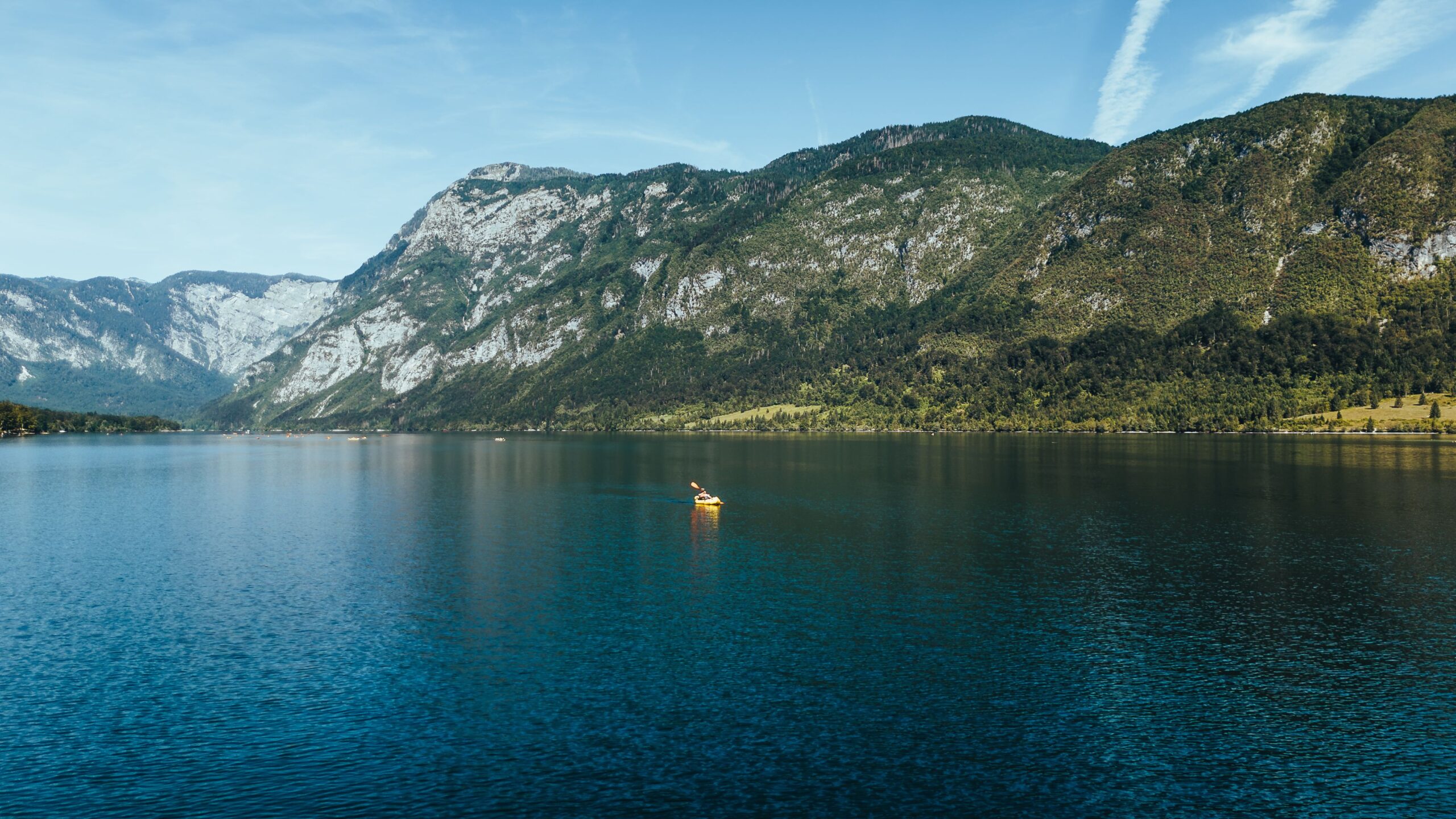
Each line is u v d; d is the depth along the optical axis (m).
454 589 73.12
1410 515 109.69
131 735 43.47
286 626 61.91
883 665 53.19
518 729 44.16
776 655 55.03
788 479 167.00
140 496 148.62
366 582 75.88
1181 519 108.25
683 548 91.69
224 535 102.12
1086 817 36.16
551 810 36.31
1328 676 51.19
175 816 35.94
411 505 132.00
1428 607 65.25
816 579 75.94
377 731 43.91
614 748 42.00
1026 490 142.00
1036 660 53.88
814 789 38.12
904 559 84.31
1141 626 60.75
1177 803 37.34
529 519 114.62
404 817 35.75
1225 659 54.09
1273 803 37.41
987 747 42.16
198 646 57.44
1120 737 43.28
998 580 75.06
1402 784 38.84
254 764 40.47
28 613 65.62
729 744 42.44
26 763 40.56
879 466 197.25
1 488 164.25
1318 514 111.19
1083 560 83.00
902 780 38.97
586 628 61.00
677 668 52.72
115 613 65.56
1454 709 46.50
